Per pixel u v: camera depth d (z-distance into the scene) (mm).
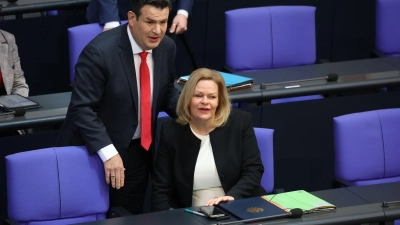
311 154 13180
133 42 10055
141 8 9508
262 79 13430
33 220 9906
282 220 8984
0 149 11484
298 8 15031
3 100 12203
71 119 10070
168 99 10938
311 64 15266
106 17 13867
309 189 13375
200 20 16516
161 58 10352
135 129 10352
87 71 9906
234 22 14617
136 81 10164
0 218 11656
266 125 12758
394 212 9344
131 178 10727
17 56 12992
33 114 11750
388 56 15742
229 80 12883
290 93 12773
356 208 9469
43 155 9805
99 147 9875
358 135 11438
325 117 13102
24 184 9727
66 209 9984
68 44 15500
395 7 15727
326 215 9188
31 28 15422
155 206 10312
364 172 11523
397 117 11633
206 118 10180
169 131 10414
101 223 8945
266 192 10594
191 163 10305
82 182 10000
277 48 14938
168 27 14125
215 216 8992
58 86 16031
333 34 17703
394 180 11758
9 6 15523
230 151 10383
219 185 10438
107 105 10172
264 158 10867
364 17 17781
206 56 16875
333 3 17453
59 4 15898
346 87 13102
